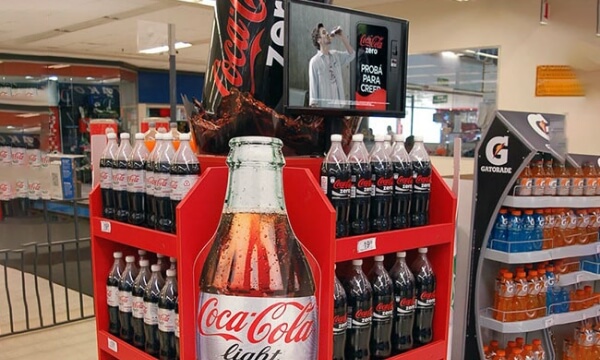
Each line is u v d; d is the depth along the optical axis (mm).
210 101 1576
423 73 5398
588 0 4152
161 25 3379
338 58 1487
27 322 4141
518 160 2512
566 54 4320
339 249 1348
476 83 4977
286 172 1353
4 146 9258
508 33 4691
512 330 2686
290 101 1393
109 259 1812
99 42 8555
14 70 9641
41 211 8609
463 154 5086
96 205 1771
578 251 2863
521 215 2646
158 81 12398
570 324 3312
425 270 1691
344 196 1391
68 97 10234
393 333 1602
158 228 1472
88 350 3816
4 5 5910
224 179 1342
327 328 1286
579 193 2795
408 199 1589
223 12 1554
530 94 4570
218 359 1153
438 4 5215
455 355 2842
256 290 1117
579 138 4285
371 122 5402
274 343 1132
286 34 1368
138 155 1578
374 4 5711
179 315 1288
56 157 7008
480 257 2701
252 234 1129
